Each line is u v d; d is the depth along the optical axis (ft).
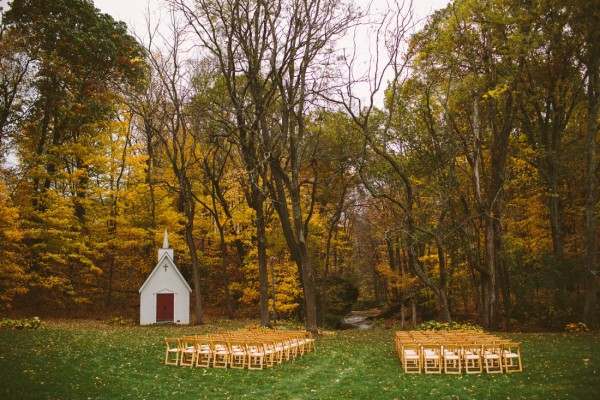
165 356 54.19
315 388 39.65
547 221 103.91
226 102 96.73
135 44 118.93
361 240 158.61
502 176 90.58
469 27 84.99
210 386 40.24
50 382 39.01
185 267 144.97
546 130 92.17
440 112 97.50
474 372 43.68
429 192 101.40
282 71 82.48
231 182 114.62
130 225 119.24
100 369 45.68
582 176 98.22
